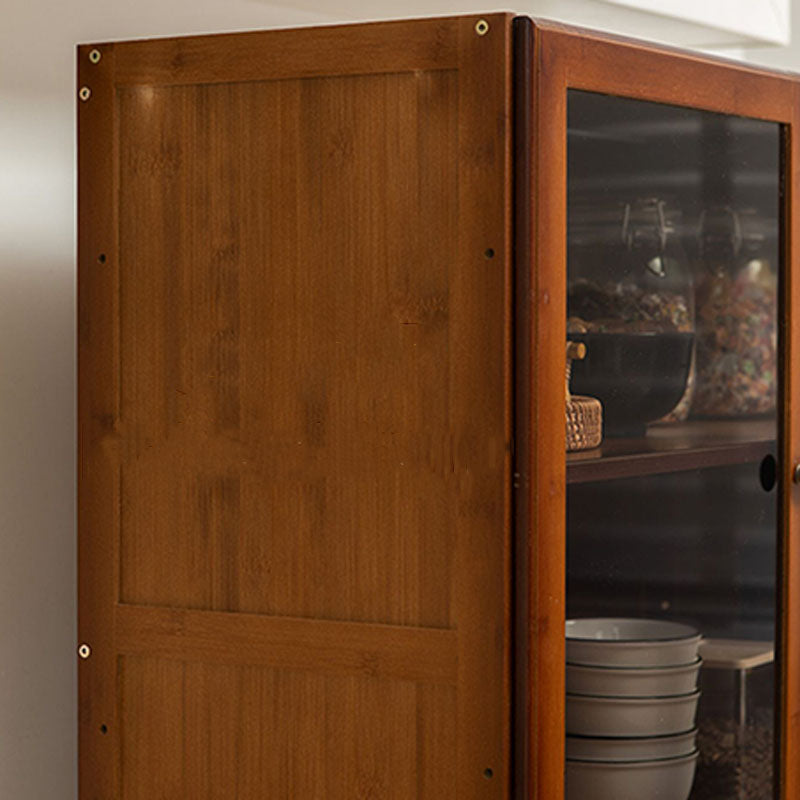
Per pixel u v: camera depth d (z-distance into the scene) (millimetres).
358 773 1480
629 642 1559
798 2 2430
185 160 1516
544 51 1408
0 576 1708
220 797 1539
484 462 1410
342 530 1472
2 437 1706
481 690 1426
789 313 1749
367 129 1439
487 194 1394
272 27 2027
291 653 1497
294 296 1478
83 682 1584
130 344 1548
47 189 1756
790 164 1740
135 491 1556
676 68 1561
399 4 1977
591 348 1500
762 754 1732
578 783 1523
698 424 1661
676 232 1608
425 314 1426
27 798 1751
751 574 1718
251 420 1502
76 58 1706
